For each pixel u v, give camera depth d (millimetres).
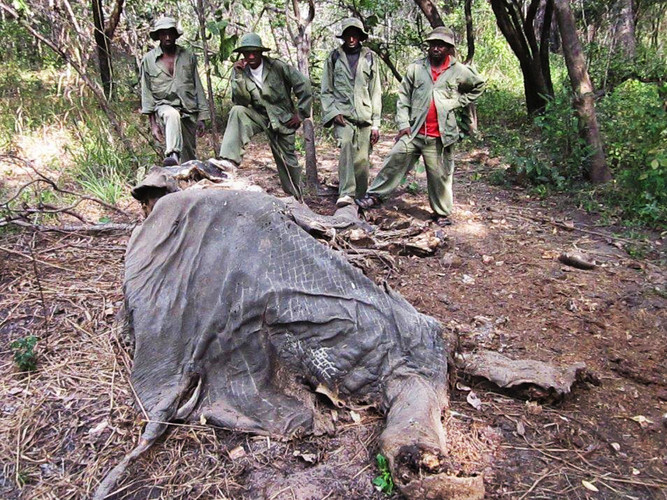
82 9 11422
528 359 3955
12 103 9766
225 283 3385
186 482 2881
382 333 3365
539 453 3096
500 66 16828
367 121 6305
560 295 4801
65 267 4863
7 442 3109
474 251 5629
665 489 2879
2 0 7941
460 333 4219
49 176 7242
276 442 3090
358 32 6160
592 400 3555
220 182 4422
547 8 11141
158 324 3451
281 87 6129
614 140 8062
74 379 3561
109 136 8148
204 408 3258
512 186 7754
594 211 6707
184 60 6688
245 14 12531
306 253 3441
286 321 3316
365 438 3125
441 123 5910
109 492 2807
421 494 2629
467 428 3230
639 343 4172
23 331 4016
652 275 5105
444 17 16297
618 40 14688
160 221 3670
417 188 7371
